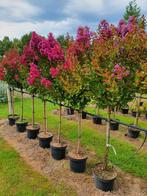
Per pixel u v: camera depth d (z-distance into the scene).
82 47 3.83
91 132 6.69
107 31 3.52
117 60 3.35
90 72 3.44
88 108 10.04
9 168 4.46
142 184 3.95
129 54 3.29
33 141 5.81
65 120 8.04
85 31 3.82
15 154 5.09
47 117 8.48
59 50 4.29
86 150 5.31
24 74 5.61
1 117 8.64
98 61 3.36
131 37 3.24
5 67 6.45
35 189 3.78
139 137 6.45
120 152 5.28
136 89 3.35
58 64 4.29
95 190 3.70
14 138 6.14
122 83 3.25
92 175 4.16
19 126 6.50
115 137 6.36
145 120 8.46
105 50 3.33
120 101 3.39
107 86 3.31
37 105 11.23
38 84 4.84
